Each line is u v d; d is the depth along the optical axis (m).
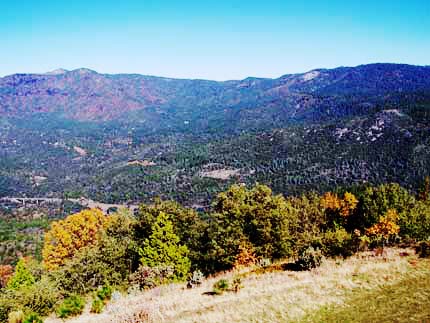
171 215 51.12
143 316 25.25
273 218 46.03
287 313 23.16
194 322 22.98
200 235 51.53
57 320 28.09
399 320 21.27
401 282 26.92
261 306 24.34
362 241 42.72
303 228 74.12
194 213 54.50
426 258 31.91
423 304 23.00
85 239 79.56
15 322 26.38
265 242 46.00
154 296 31.28
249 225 46.75
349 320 21.84
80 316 28.56
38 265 78.88
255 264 41.78
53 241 88.12
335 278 28.77
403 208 66.25
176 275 42.34
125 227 62.59
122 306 29.27
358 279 28.11
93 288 43.47
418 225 52.97
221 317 23.22
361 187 106.31
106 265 45.94
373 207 68.31
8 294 32.19
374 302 23.97
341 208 78.44
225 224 47.25
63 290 41.00
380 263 31.64
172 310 25.81
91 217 81.94
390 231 48.62
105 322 25.48
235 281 29.66
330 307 23.73
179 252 43.91
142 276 38.28
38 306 31.39
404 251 35.16
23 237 179.50
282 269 34.44
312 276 30.38
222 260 44.78
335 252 38.81
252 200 48.06
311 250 34.25
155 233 43.81
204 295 28.91
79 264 45.69
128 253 49.16
